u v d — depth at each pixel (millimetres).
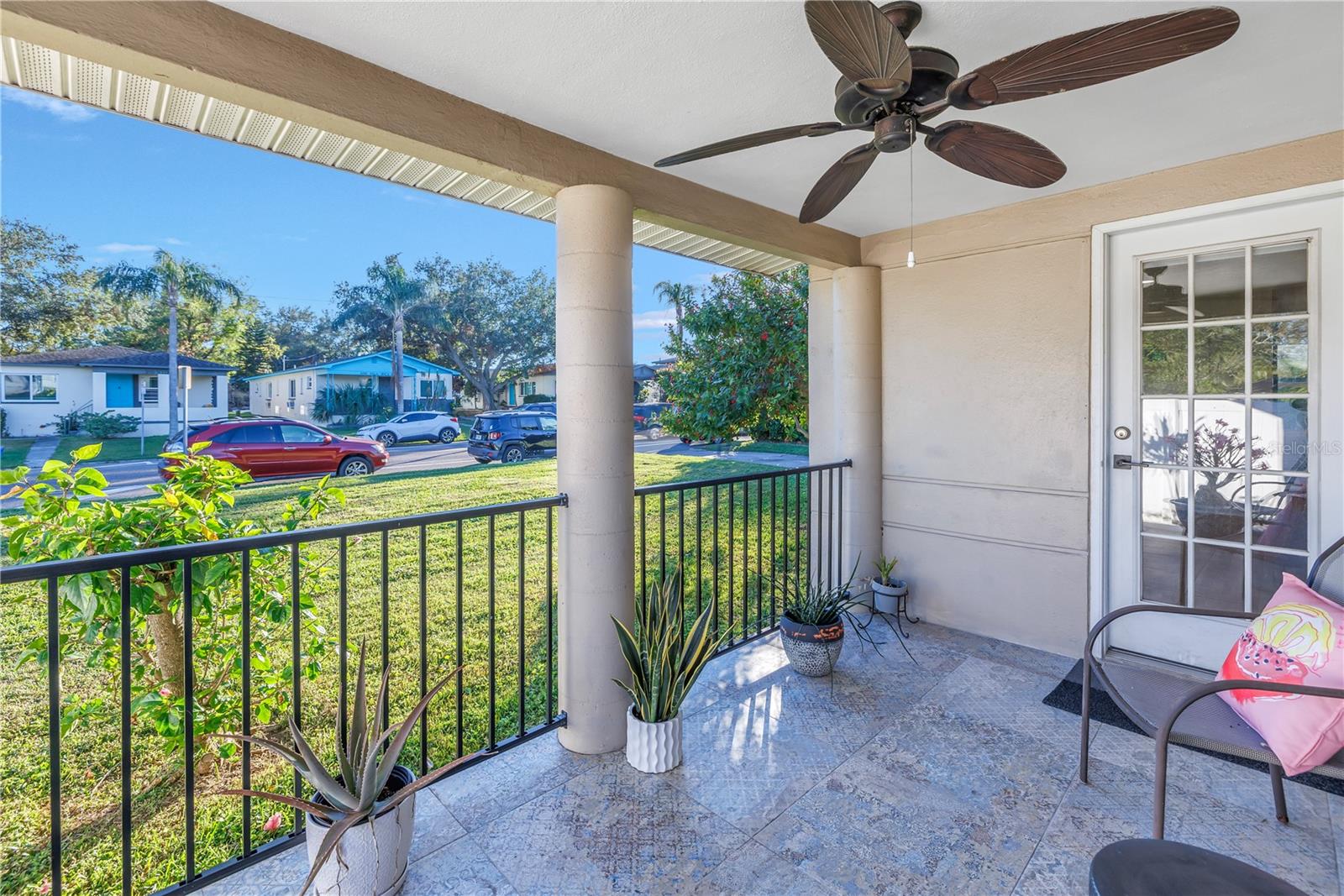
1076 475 2951
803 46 1656
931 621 3486
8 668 2777
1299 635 1652
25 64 1595
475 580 5043
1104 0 1482
